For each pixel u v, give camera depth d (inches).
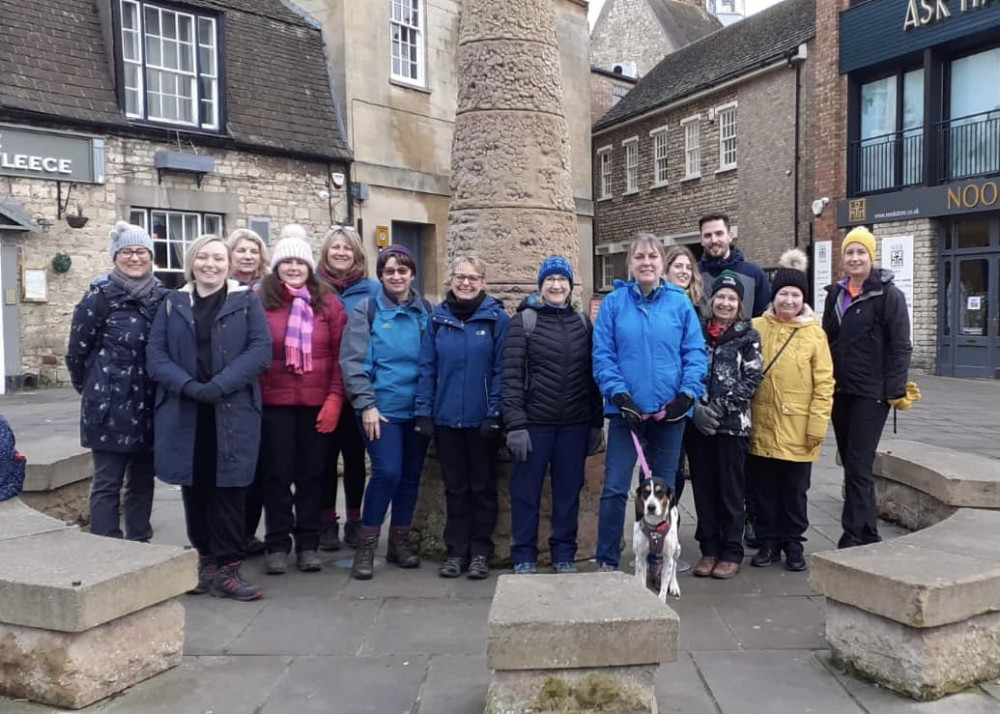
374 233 653.9
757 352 188.9
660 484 168.4
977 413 445.1
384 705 127.2
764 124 825.5
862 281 195.0
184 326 168.1
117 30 519.2
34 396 481.7
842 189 714.8
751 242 853.2
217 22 566.6
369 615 164.7
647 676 114.3
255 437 173.6
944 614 125.0
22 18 493.7
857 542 196.1
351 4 629.6
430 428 185.5
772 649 147.8
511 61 203.2
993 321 606.9
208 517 176.6
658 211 1002.7
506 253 202.2
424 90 685.9
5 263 489.7
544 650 112.5
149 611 136.0
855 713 123.4
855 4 691.4
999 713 122.7
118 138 522.6
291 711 125.3
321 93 626.2
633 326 172.9
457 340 182.5
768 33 880.9
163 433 168.6
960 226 626.2
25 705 125.6
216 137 559.5
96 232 517.3
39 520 159.9
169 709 125.7
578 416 181.5
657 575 183.3
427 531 203.8
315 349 188.2
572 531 186.4
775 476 199.8
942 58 629.3
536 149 204.7
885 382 192.4
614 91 1173.7
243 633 155.6
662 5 1291.8
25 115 480.4
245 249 202.5
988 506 205.0
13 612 124.7
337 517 217.3
